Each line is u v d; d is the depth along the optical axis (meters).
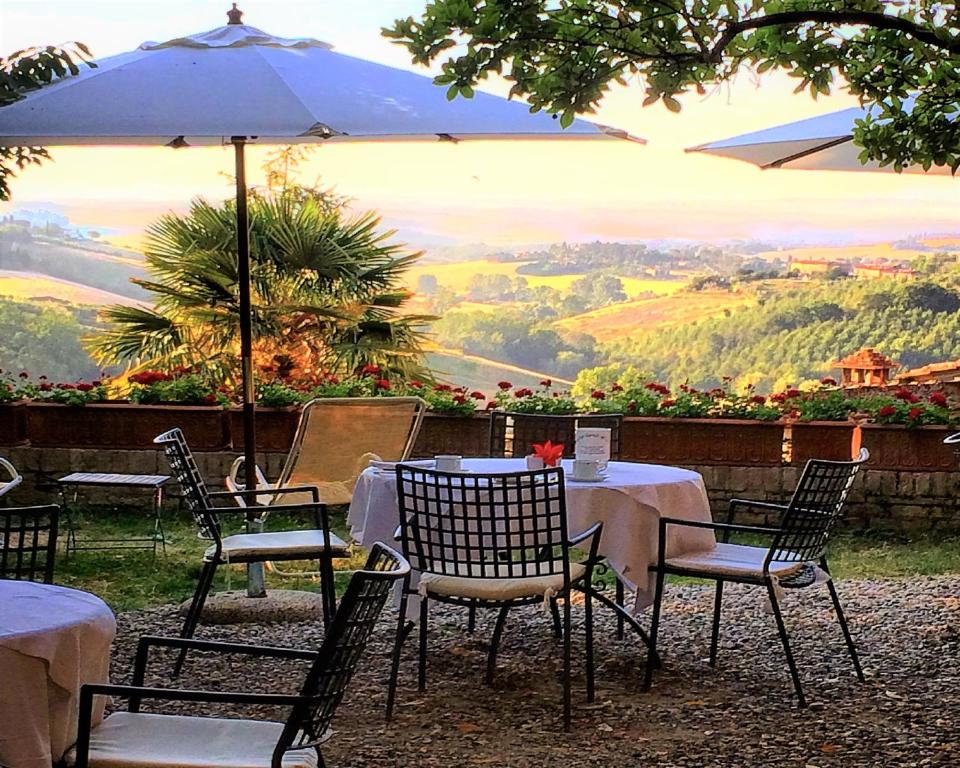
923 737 4.09
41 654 2.55
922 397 8.84
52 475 8.60
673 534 4.88
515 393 8.83
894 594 6.43
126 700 4.48
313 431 6.50
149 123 4.55
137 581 6.68
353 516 5.19
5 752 2.51
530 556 4.91
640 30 3.88
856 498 8.23
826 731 4.16
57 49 5.30
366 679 4.77
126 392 9.08
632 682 4.76
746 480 8.22
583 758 3.87
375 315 11.73
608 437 5.24
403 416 6.65
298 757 2.66
